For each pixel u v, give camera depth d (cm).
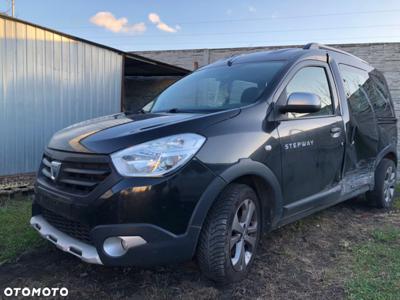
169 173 257
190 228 264
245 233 306
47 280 303
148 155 256
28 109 680
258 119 316
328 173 391
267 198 326
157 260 258
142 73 1299
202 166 268
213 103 355
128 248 250
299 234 418
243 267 303
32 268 324
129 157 255
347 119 423
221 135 284
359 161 457
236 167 284
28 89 677
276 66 371
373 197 535
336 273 323
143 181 251
